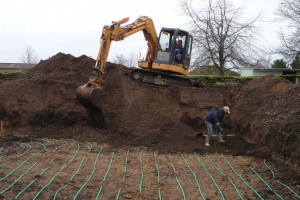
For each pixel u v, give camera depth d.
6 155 9.65
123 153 10.38
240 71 31.45
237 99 14.59
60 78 15.32
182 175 8.31
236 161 9.72
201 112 14.34
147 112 14.07
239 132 13.33
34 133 12.95
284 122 10.09
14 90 14.43
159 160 9.63
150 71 15.75
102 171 8.40
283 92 12.65
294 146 8.91
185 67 15.81
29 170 8.31
